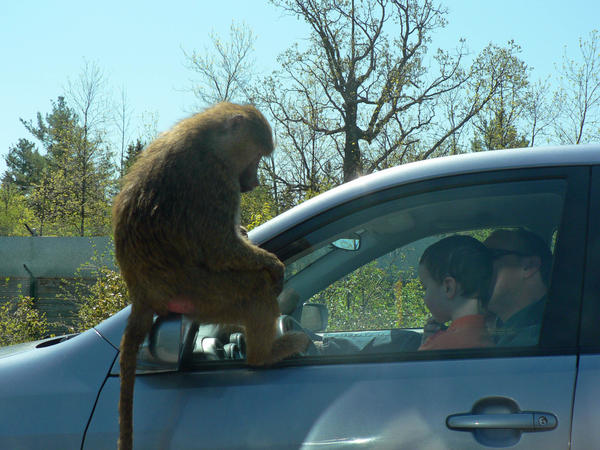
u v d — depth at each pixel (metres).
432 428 1.74
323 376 1.89
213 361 2.04
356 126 22.56
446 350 1.92
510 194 2.00
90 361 2.03
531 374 1.78
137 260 2.17
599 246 1.87
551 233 2.00
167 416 1.89
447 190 2.04
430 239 2.21
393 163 19.86
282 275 2.14
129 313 2.13
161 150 2.35
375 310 2.29
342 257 2.23
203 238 2.25
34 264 15.64
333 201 2.14
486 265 2.11
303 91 22.02
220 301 2.17
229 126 2.61
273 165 19.84
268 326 2.11
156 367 1.95
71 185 29.89
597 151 2.01
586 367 1.76
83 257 15.70
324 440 1.77
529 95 18.17
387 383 1.83
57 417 1.93
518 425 1.70
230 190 2.45
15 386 2.00
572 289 1.86
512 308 2.00
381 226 2.12
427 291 2.22
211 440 1.83
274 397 1.87
